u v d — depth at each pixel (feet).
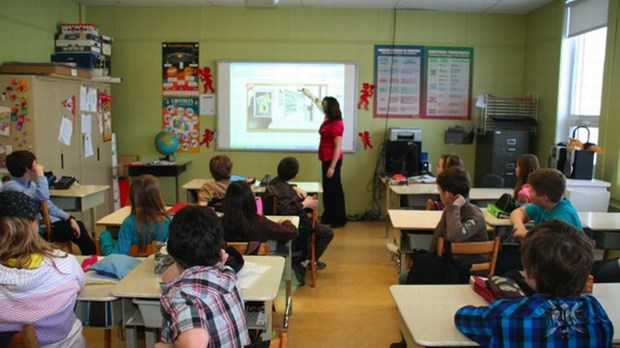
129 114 21.71
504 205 11.69
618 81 15.26
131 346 7.16
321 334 10.66
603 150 15.97
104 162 20.12
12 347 5.16
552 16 19.26
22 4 16.89
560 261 4.57
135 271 7.29
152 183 9.12
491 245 9.06
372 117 21.65
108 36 20.99
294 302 12.41
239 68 21.40
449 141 21.63
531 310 4.72
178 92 21.59
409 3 20.11
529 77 21.15
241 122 21.68
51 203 12.99
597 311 4.78
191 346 4.03
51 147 16.39
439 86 21.56
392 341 10.35
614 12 15.42
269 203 13.04
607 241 11.55
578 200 15.34
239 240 9.92
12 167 12.39
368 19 21.21
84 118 18.47
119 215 11.97
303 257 12.99
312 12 21.17
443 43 21.35
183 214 4.75
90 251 13.33
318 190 16.21
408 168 20.15
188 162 21.44
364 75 21.47
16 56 16.65
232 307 4.58
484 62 21.50
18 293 5.63
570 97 18.72
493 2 19.51
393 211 12.74
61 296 5.88
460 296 6.58
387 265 15.43
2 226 5.69
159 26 21.27
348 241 18.24
